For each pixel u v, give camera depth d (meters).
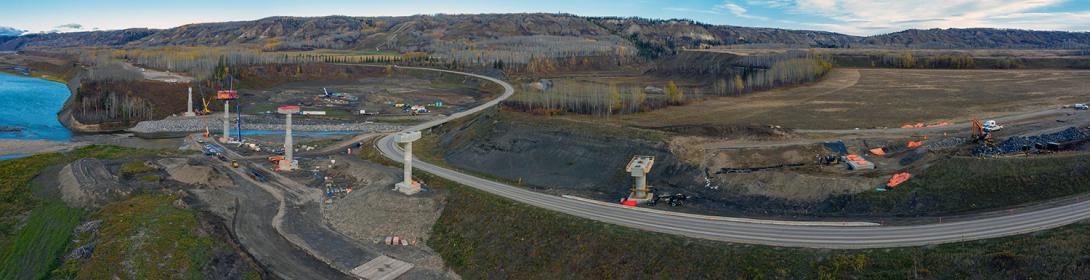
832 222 81.69
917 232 74.88
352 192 115.69
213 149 158.62
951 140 116.75
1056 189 83.25
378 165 132.88
